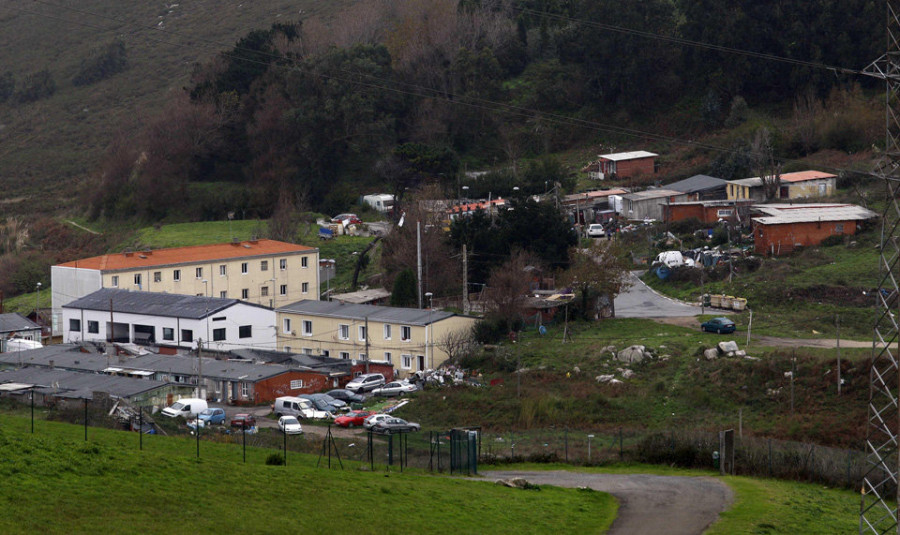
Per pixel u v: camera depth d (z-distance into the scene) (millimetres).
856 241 107875
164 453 46656
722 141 160500
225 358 94625
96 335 103688
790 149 151750
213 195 165250
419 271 102312
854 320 88812
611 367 82688
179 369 87250
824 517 45531
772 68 168375
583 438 67000
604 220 136250
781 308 94188
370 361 92875
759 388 74625
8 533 31953
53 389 75938
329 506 39594
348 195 156375
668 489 50031
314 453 56375
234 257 114875
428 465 54469
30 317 120000
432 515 40250
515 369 86250
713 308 98625
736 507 45781
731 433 56906
